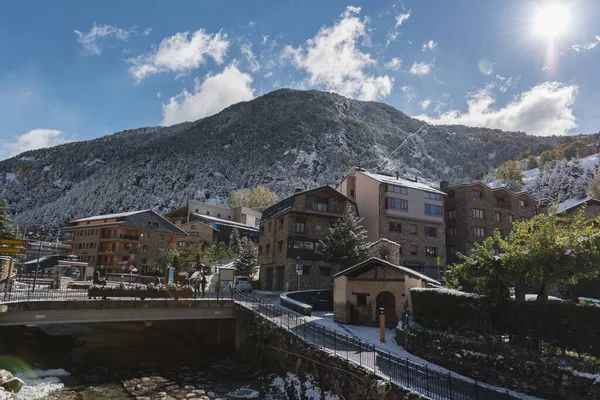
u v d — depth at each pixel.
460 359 18.45
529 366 15.74
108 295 31.34
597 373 14.09
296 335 23.25
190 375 26.80
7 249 24.47
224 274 36.66
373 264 30.53
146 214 87.69
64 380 24.81
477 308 19.89
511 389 16.00
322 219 54.78
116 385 24.28
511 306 18.66
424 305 23.83
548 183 122.81
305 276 50.97
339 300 30.89
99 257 84.00
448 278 28.47
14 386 20.95
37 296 30.80
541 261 18.55
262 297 44.34
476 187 65.25
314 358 20.62
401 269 29.78
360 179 61.38
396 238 56.28
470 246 62.31
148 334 42.56
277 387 22.56
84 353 32.38
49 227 171.00
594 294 31.39
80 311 29.36
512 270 19.27
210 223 93.81
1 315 26.31
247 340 30.03
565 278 18.69
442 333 20.67
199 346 37.66
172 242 90.44
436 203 60.84
